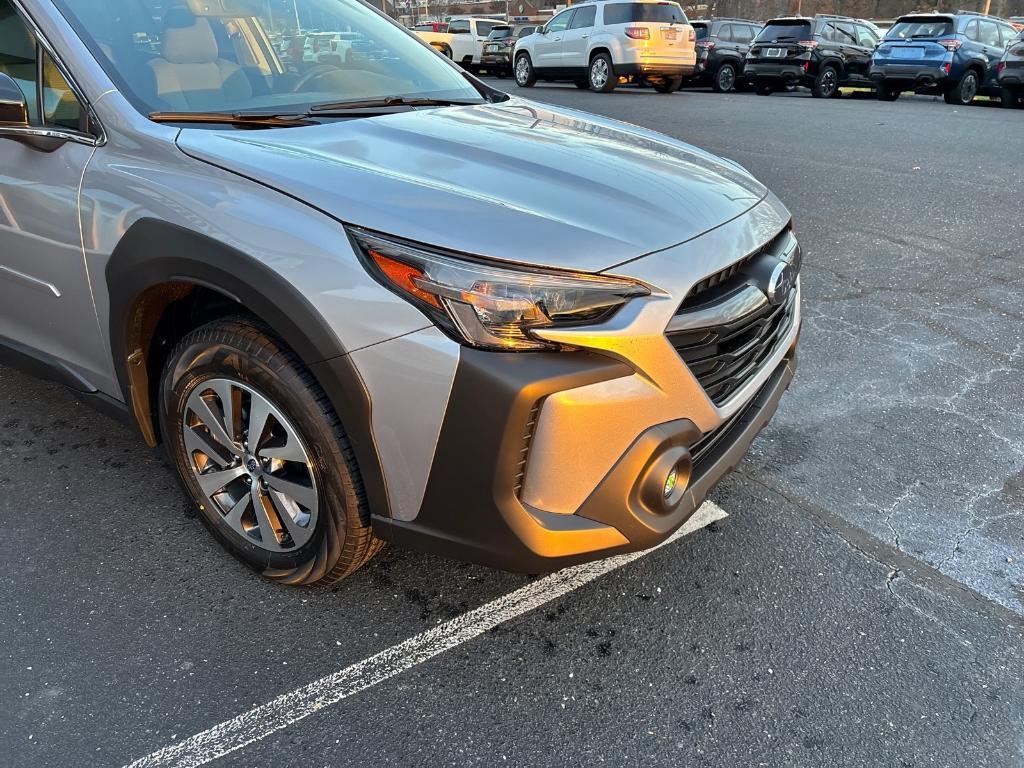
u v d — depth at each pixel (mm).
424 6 52125
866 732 1902
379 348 1708
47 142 2258
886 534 2625
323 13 3066
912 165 7973
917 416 3355
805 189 6988
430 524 1847
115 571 2377
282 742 1843
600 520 1813
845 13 42906
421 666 2068
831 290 4727
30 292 2500
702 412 1908
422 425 1724
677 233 1926
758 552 2529
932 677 2062
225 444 2154
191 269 1922
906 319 4320
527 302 1645
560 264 1694
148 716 1899
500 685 2018
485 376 1641
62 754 1793
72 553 2449
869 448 3123
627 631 2201
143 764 1778
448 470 1743
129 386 2312
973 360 3852
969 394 3537
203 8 2621
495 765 1801
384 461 1815
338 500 1953
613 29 15273
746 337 2074
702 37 18359
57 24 2295
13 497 2713
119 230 2076
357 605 2268
